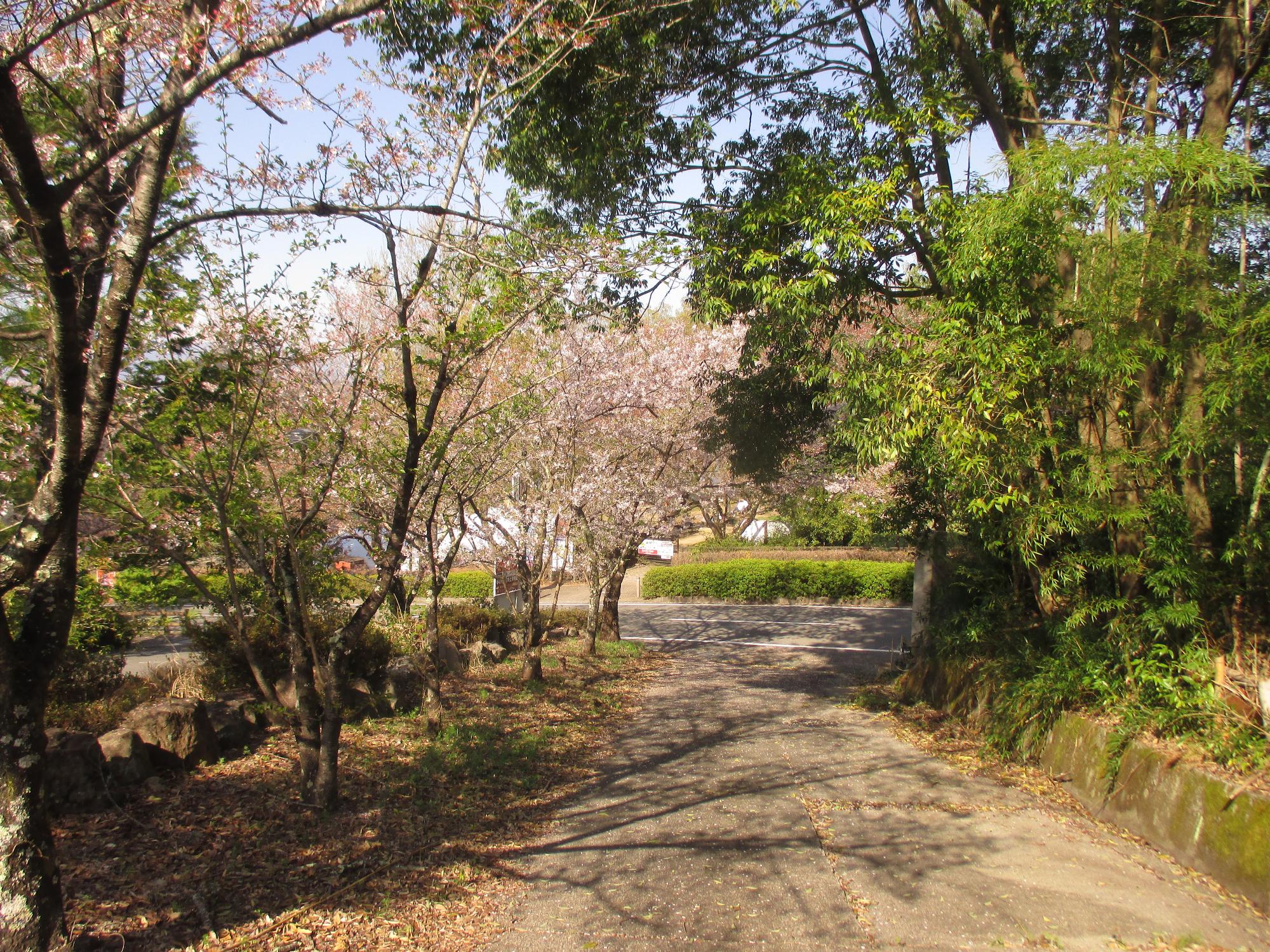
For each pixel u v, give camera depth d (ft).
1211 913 13.52
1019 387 19.25
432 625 24.80
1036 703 22.30
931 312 21.34
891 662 45.29
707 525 98.17
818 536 92.89
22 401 13.17
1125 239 18.45
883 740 26.63
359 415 18.12
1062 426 19.85
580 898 14.21
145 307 14.39
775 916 13.39
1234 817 14.79
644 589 83.41
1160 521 18.70
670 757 24.26
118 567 16.55
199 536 17.24
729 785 21.17
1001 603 28.91
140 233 11.59
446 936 12.82
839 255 22.89
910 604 76.54
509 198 23.75
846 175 25.40
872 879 14.88
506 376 28.68
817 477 50.67
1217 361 16.88
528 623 34.96
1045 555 24.44
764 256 23.93
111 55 13.56
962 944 12.46
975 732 26.76
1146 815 16.98
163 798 17.11
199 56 12.00
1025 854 16.12
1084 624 22.11
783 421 34.30
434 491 24.36
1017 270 19.36
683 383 41.91
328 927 12.87
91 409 11.12
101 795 16.15
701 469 48.44
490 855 16.29
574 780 21.79
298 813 17.17
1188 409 17.97
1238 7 21.84
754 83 29.66
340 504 21.88
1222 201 19.49
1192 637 18.47
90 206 13.16
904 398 20.11
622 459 39.60
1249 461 18.35
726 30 28.14
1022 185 19.07
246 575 23.66
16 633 11.53
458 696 31.01
